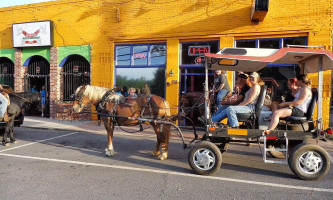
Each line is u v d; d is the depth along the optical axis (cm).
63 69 1320
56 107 1290
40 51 1330
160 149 621
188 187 445
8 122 768
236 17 959
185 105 991
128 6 1130
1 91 757
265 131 489
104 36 1184
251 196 407
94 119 1230
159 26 1080
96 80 1209
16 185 451
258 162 594
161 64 1108
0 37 1407
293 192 423
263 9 800
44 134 936
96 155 653
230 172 525
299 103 505
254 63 609
